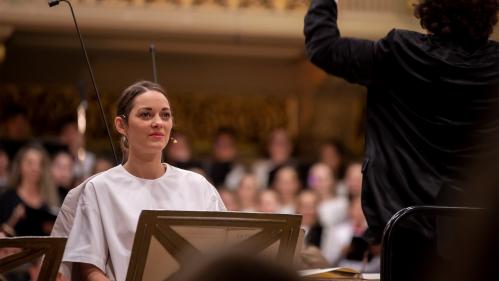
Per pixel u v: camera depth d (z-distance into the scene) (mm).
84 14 22453
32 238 7168
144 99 7828
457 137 7324
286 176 19781
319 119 27047
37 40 25375
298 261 7398
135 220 7656
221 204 8148
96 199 7715
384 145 7535
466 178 7270
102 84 26406
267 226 7113
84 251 7555
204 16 22734
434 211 6883
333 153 22891
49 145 21438
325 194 19578
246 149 27281
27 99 26078
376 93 7680
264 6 22875
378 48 7500
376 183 7484
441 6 7488
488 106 7297
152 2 22688
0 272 7184
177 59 26875
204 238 7035
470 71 7301
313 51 7828
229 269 3398
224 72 27250
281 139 23625
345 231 18031
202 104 27203
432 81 7348
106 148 26109
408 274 7375
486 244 6285
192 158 23766
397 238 7379
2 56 22734
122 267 7559
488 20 7477
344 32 22406
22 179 15961
